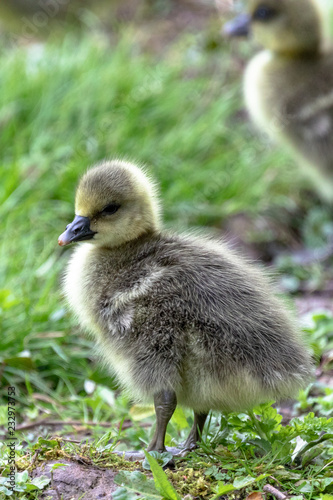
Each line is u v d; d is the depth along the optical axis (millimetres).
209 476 6469
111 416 9297
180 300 6828
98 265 7480
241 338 6723
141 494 6148
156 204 8078
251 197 14773
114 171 7742
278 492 6152
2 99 15266
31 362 9641
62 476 6441
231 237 14094
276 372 6676
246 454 6812
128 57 17625
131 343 6953
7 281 11195
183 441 7527
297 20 14078
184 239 7660
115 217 7602
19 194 13070
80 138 14578
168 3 20328
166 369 6762
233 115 16875
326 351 10219
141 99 15719
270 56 14750
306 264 13852
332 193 14109
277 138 14148
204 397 6859
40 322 10609
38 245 12648
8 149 14336
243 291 7031
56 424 8984
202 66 17844
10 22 17734
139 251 7473
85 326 7859
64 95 15570
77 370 10391
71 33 18359
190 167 14641
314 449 6758
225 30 14898
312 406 8633
